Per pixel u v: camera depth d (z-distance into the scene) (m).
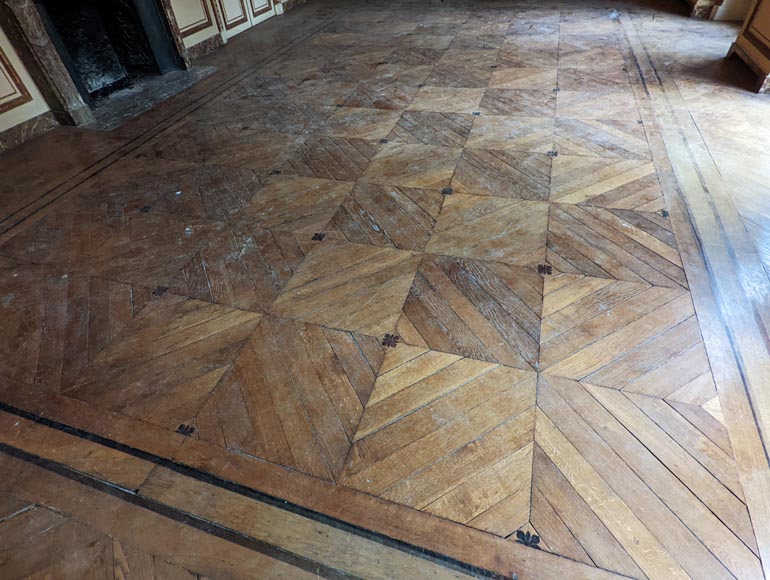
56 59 3.14
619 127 2.77
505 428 1.32
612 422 1.31
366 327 1.66
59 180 2.71
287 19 5.46
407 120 3.05
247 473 1.28
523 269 1.84
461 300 1.73
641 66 3.53
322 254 2.00
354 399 1.43
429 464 1.26
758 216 2.03
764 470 1.19
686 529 1.09
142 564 1.12
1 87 3.03
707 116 2.82
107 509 1.23
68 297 1.88
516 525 1.13
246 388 1.49
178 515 1.21
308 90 3.61
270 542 1.14
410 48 4.29
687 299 1.66
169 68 4.22
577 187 2.29
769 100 2.94
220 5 4.69
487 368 1.48
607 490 1.17
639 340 1.53
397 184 2.42
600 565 1.05
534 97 3.21
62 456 1.35
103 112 3.56
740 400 1.34
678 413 1.32
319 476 1.26
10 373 1.59
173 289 1.88
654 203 2.14
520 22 4.71
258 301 1.80
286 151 2.81
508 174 2.43
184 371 1.55
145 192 2.54
